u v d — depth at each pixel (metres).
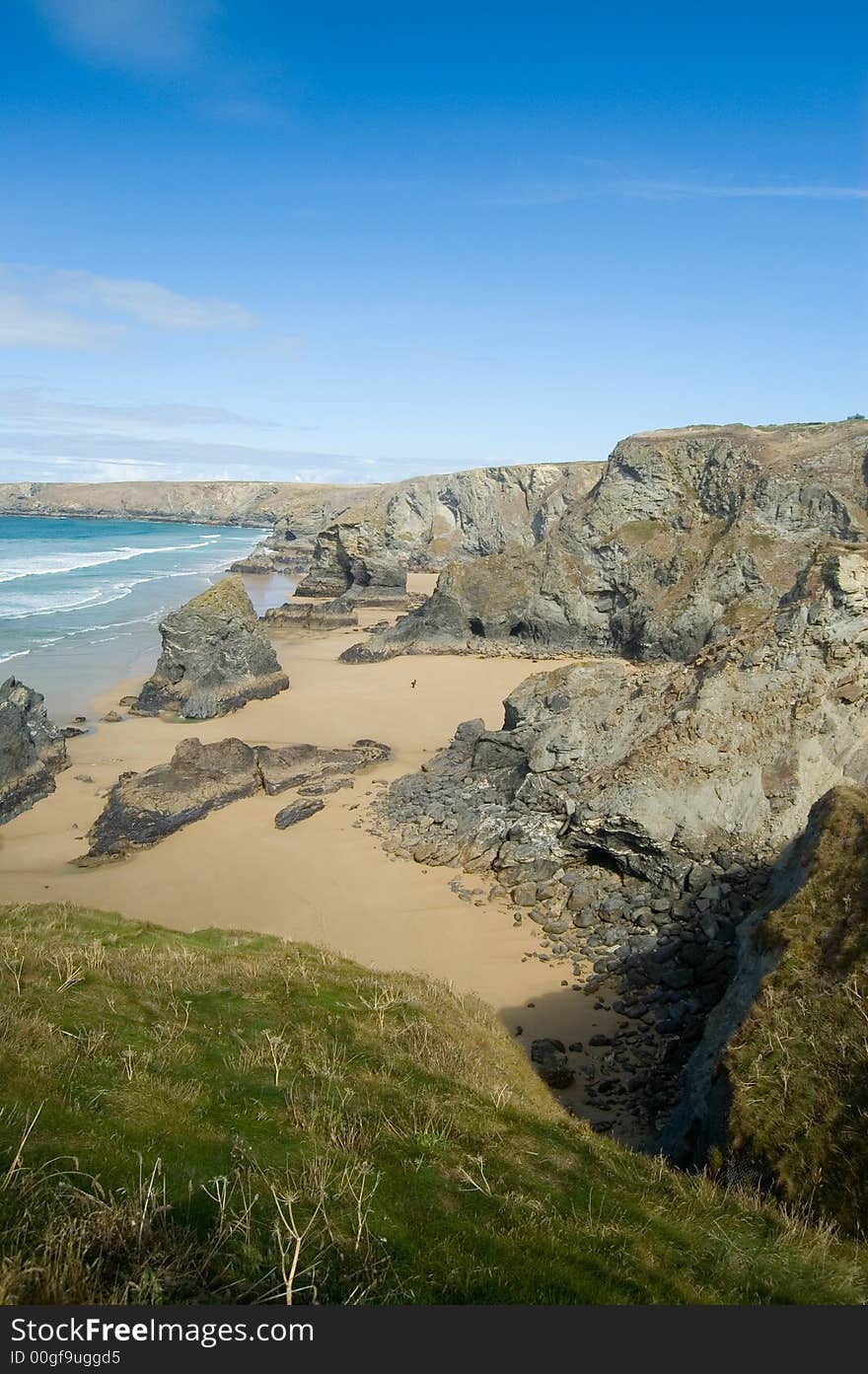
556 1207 9.86
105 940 20.83
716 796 32.28
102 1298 6.60
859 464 80.88
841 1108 12.84
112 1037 12.08
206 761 43.94
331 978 18.92
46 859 36.19
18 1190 7.56
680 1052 21.58
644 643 79.75
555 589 88.56
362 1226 8.23
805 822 31.61
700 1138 14.75
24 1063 10.12
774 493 81.00
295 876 33.97
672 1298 8.34
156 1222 7.71
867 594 34.75
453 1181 9.81
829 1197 11.77
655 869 31.27
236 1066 12.12
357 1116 11.05
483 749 43.09
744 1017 16.09
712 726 34.09
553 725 39.22
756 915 21.70
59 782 45.50
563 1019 23.97
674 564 83.56
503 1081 15.93
